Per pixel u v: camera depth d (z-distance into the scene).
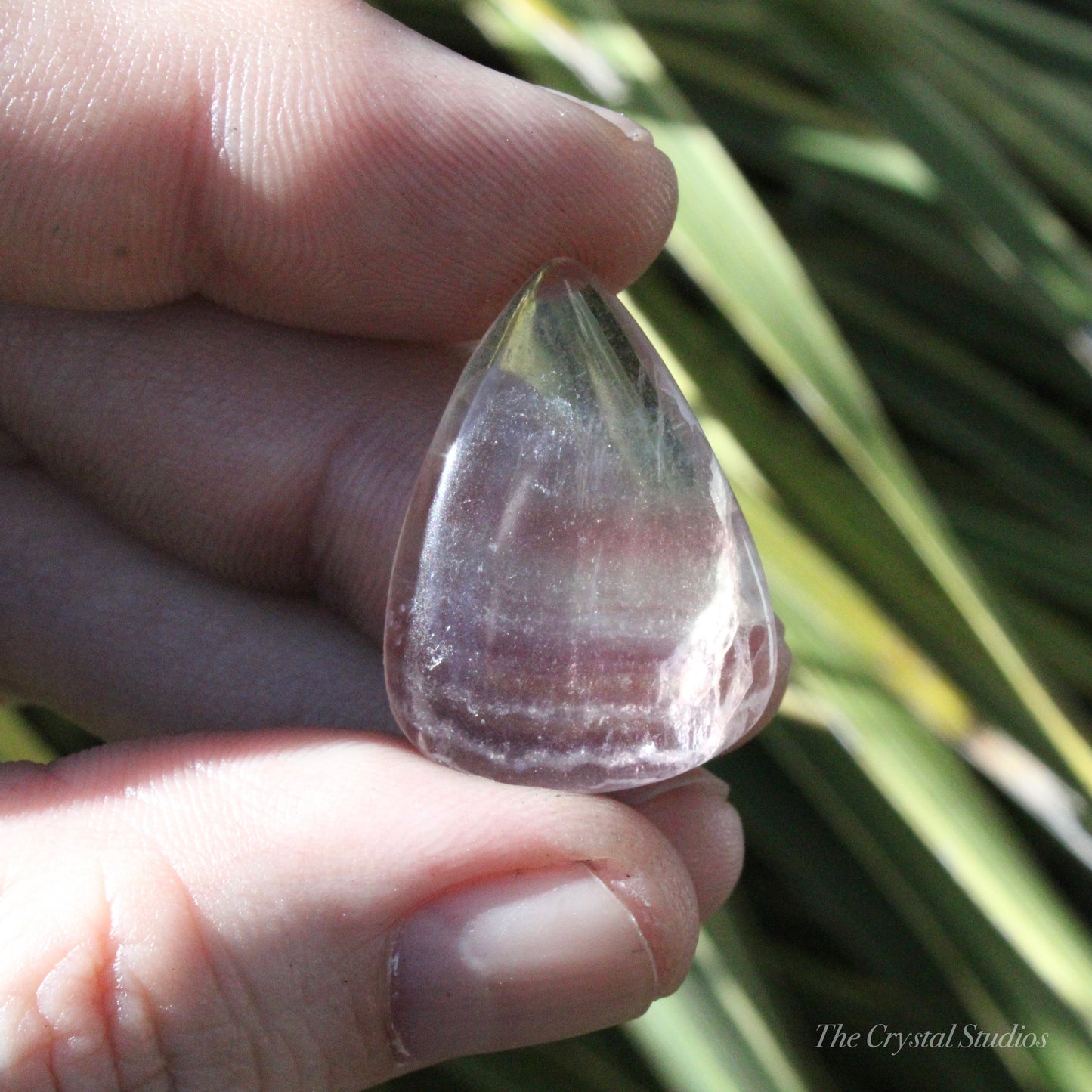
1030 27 0.22
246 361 0.14
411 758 0.12
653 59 0.17
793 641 0.15
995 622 0.15
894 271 0.22
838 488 0.17
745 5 0.21
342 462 0.14
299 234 0.13
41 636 0.14
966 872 0.15
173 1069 0.11
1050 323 0.18
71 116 0.13
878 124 0.18
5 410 0.14
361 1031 0.12
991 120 0.19
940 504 0.20
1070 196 0.21
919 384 0.21
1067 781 0.15
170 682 0.14
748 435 0.17
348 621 0.14
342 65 0.13
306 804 0.12
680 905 0.12
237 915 0.11
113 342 0.14
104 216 0.13
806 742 0.17
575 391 0.12
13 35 0.13
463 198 0.13
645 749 0.12
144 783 0.12
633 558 0.12
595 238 0.13
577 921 0.12
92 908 0.11
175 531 0.14
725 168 0.16
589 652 0.12
